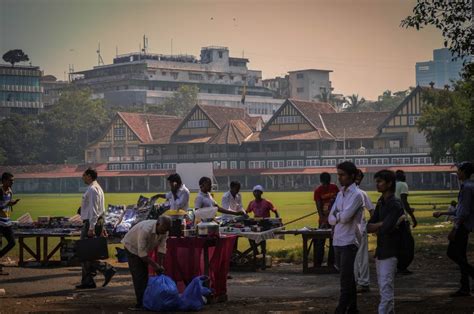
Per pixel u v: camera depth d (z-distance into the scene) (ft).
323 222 121.39
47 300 97.55
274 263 140.26
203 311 88.22
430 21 150.41
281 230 122.11
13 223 137.28
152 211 124.36
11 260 148.77
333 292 102.68
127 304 94.02
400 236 74.84
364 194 98.02
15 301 96.73
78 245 105.70
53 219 137.59
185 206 121.49
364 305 90.79
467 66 153.99
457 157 503.61
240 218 124.47
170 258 96.02
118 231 130.31
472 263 134.41
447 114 544.21
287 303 93.56
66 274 123.85
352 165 78.59
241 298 98.02
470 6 148.36
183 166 603.67
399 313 84.48
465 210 93.20
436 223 250.16
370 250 162.81
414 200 462.19
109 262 140.36
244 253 128.67
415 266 130.31
